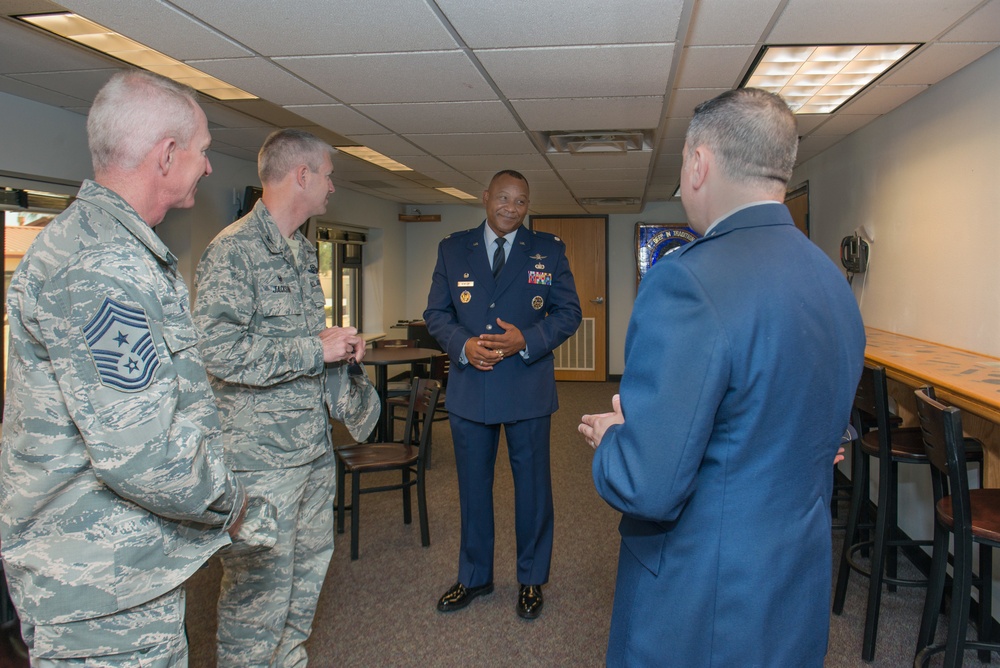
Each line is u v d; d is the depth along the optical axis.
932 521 2.81
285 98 2.95
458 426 2.37
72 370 0.97
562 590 2.63
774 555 0.90
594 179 5.29
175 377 1.05
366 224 7.29
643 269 8.09
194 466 1.03
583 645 2.22
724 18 2.11
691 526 0.94
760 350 0.87
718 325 0.86
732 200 0.99
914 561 2.97
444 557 2.96
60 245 1.01
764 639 0.90
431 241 8.48
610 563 2.89
